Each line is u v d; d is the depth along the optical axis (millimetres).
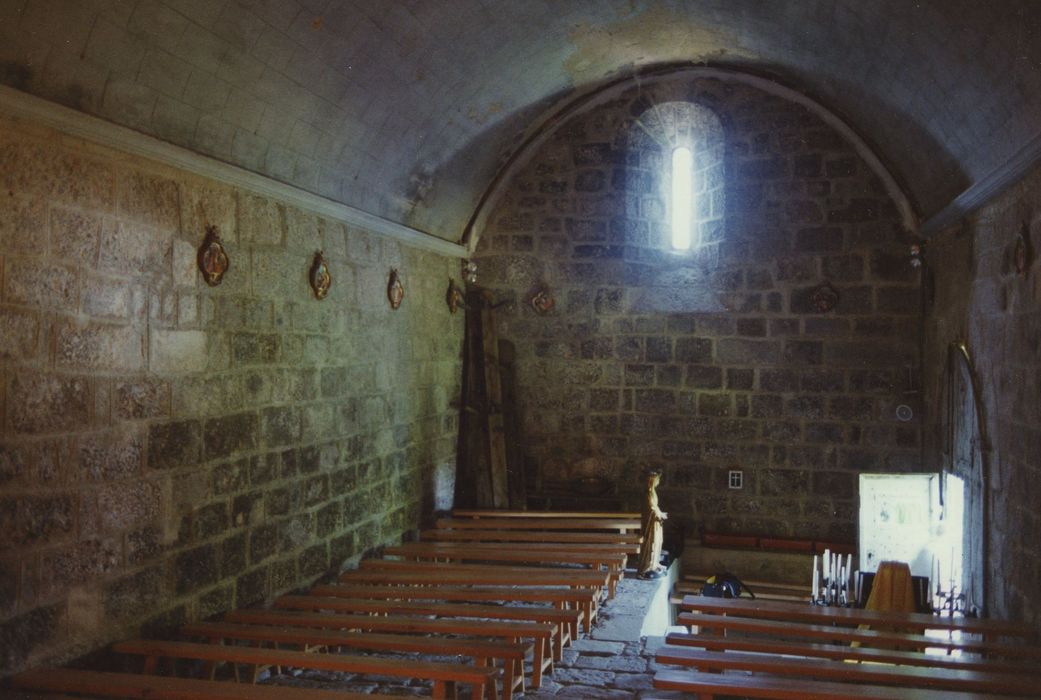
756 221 11602
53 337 5258
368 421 9227
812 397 11414
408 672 5297
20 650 5035
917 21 6602
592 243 12156
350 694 4895
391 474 9773
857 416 11242
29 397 5090
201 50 6039
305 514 7988
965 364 8594
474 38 8469
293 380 7801
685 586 11047
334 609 7340
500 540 10461
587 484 11891
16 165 5016
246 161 7152
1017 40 5633
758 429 11602
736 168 11680
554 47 9578
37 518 5137
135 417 5918
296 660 5492
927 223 10039
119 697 4895
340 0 6688
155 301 6121
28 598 5078
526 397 12266
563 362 12219
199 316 6570
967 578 8758
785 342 11516
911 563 10016
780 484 11523
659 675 5305
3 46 4824
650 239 12133
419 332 10617
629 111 11984
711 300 11812
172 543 6266
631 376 12039
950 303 9508
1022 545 6926
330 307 8461
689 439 11852
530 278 12242
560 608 7547
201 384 6586
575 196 12180
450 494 11531
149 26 5543
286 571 7664
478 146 10883
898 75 7941
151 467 6066
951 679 5398
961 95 7078
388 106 8477
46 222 5215
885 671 5531
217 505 6762
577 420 12180
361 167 8797
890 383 11117
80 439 5453
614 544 9602
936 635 8289
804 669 5574
